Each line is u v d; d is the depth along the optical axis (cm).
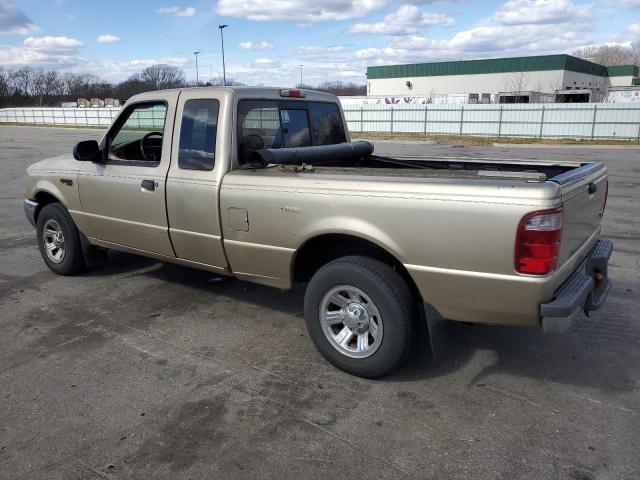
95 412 322
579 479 264
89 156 482
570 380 357
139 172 458
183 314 469
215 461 278
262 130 438
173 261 466
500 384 352
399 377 361
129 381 357
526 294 296
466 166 483
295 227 364
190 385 352
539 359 386
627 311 469
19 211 943
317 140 503
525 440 294
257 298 506
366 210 332
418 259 321
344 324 360
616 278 556
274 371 371
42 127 5097
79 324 448
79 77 9662
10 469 272
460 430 303
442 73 6519
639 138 3055
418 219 316
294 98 468
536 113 3297
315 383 354
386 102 5069
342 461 278
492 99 5088
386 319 337
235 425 309
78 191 518
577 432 301
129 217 477
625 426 306
